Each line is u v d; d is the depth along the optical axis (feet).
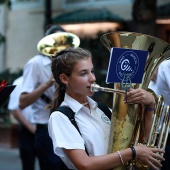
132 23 39.99
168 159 16.66
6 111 43.93
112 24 42.39
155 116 11.76
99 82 39.93
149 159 10.96
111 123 11.53
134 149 10.90
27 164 22.97
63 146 10.92
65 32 18.78
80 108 11.56
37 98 18.65
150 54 11.64
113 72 11.09
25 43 51.01
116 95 11.47
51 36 18.47
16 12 51.52
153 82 17.83
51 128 11.35
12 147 43.39
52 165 18.19
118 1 45.34
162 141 11.96
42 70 19.33
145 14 35.96
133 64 11.30
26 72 19.48
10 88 12.84
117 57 11.05
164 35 40.29
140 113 11.58
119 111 11.39
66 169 14.15
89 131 11.42
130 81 11.33
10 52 51.98
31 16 50.55
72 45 18.29
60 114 11.34
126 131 11.36
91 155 11.35
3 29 52.06
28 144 22.97
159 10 40.68
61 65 11.53
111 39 11.69
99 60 41.34
